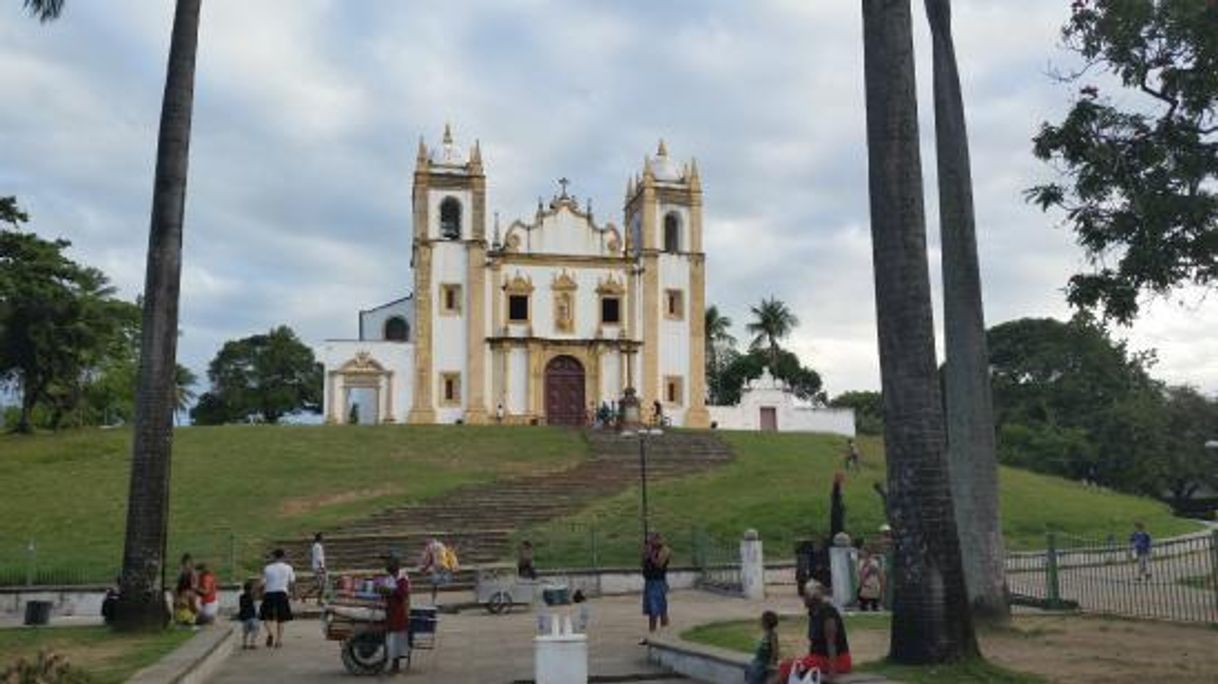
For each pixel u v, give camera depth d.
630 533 35.62
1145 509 47.94
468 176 67.44
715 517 37.34
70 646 17.09
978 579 17.05
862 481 44.12
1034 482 50.88
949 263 17.69
